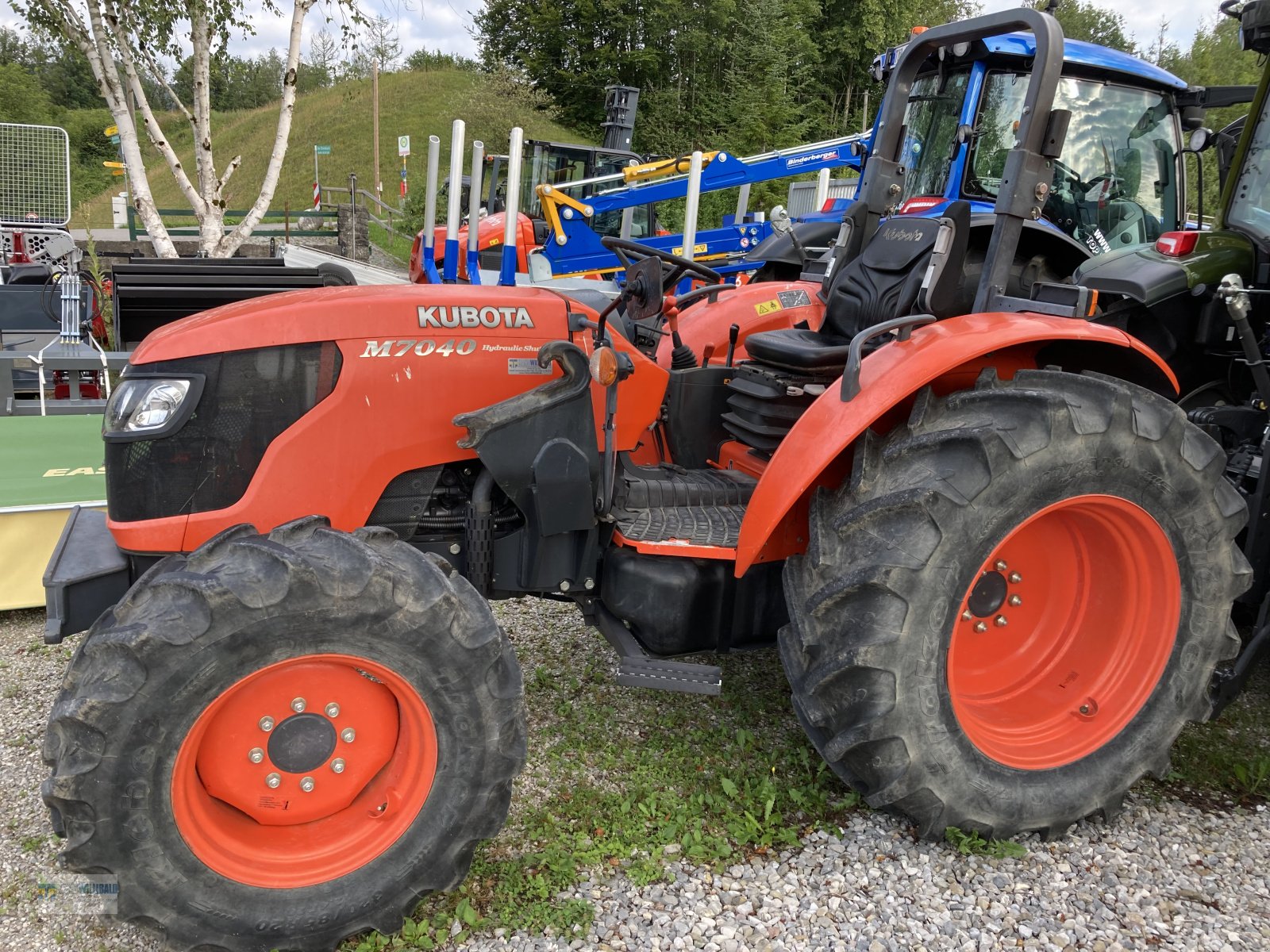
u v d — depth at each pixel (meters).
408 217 20.30
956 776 2.33
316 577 1.88
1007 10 2.58
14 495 3.89
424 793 2.06
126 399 2.24
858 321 2.96
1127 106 5.24
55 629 2.15
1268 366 3.46
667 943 2.09
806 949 2.08
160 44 9.54
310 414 2.33
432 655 1.99
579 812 2.55
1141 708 2.56
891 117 3.04
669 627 2.60
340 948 2.09
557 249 7.70
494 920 2.14
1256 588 3.00
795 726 3.06
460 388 2.46
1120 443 2.35
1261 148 3.52
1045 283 2.65
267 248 14.42
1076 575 2.69
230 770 1.99
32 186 8.46
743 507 2.88
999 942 2.12
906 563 2.19
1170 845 2.49
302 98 40.09
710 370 3.29
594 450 2.52
